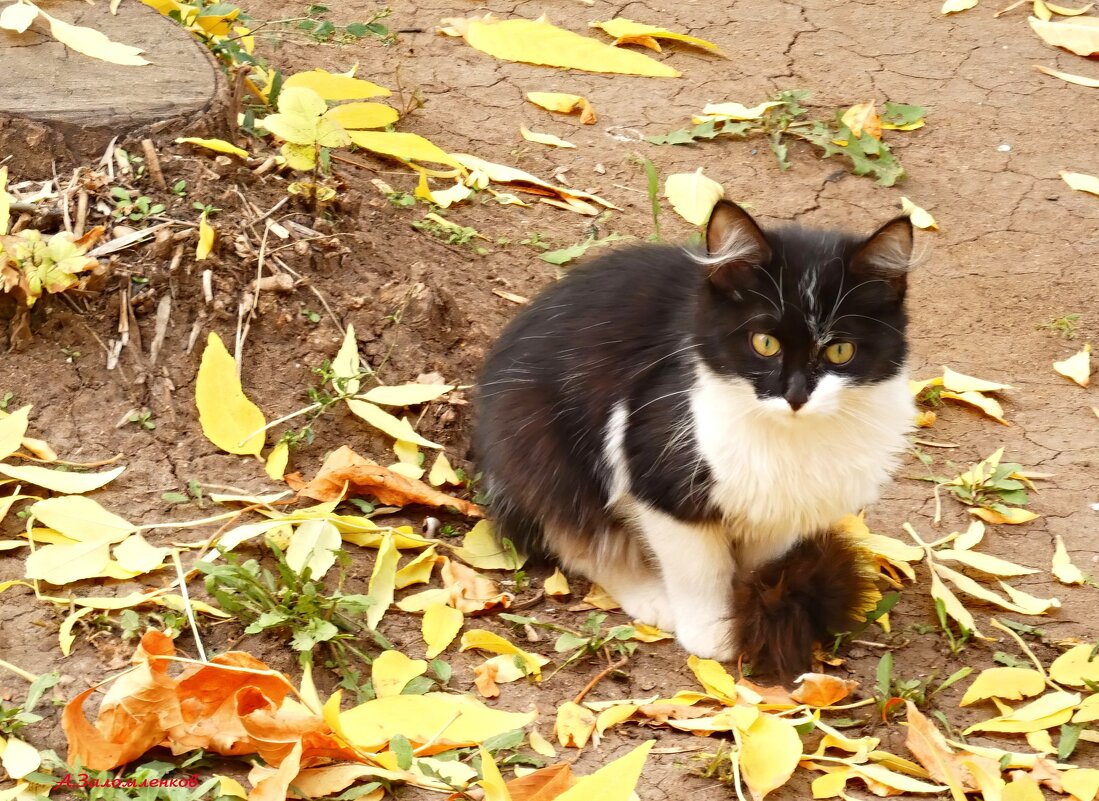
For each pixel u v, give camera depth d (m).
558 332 1.92
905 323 1.85
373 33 2.41
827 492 1.86
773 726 1.79
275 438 1.95
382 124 2.20
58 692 1.77
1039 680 1.85
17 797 1.71
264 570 1.85
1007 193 2.31
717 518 1.86
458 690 1.82
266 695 1.75
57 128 2.00
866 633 1.90
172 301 1.97
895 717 1.84
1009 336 2.17
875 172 2.31
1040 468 2.05
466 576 1.90
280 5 2.49
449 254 2.13
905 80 2.47
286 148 2.04
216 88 2.05
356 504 1.93
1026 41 2.63
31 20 2.05
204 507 1.90
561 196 2.24
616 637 1.86
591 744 1.80
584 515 1.91
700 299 1.84
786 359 1.83
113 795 1.71
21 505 1.88
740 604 1.86
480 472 1.96
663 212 2.24
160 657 1.74
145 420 1.93
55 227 1.97
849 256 1.82
